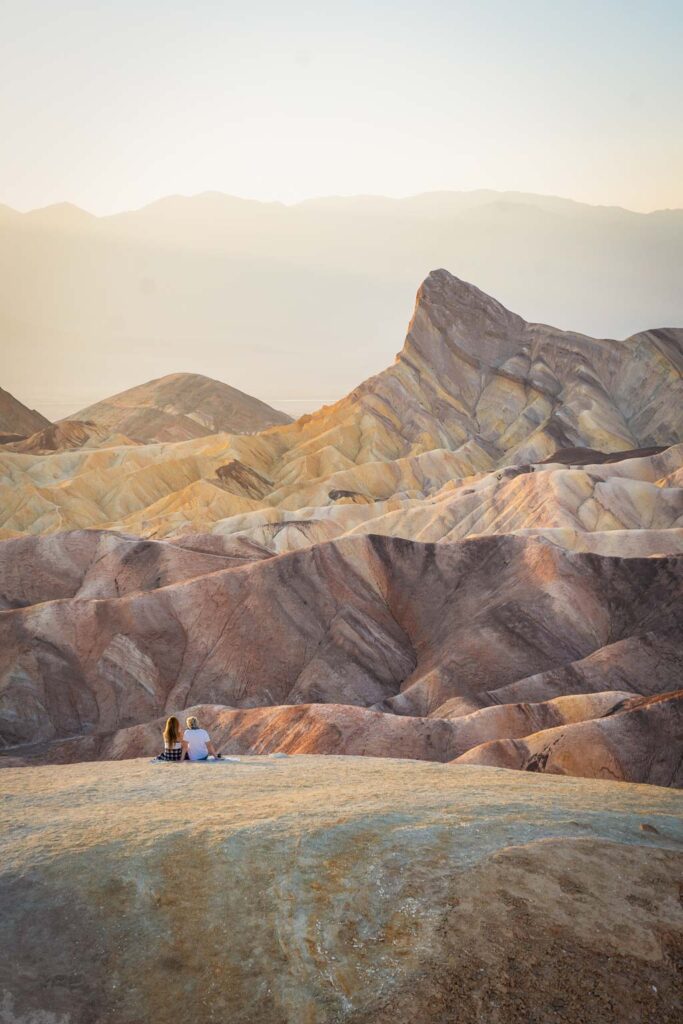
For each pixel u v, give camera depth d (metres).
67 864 10.67
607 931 9.56
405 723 39.50
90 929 9.67
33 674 51.81
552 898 10.02
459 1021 8.38
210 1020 8.59
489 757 35.38
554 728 36.78
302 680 53.34
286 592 58.31
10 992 8.81
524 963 9.05
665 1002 8.66
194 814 12.35
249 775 16.20
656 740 36.03
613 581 56.22
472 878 10.31
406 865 10.67
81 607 55.91
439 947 9.25
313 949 9.36
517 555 60.22
